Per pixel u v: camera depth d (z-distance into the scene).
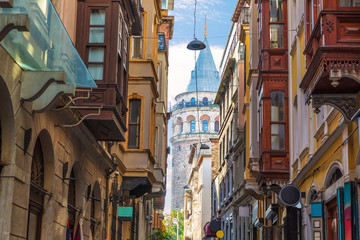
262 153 22.06
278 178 21.77
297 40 20.08
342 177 13.79
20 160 12.06
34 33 11.34
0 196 11.54
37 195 13.97
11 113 11.56
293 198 18.64
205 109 132.38
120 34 18.45
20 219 12.13
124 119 19.89
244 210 37.06
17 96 11.72
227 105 49.94
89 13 17.88
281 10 22.58
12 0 9.14
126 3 19.12
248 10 32.84
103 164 21.41
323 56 11.91
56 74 11.90
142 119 26.08
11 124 11.69
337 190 13.82
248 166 29.84
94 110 16.91
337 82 11.87
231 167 46.44
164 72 35.78
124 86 19.98
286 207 21.47
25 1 10.12
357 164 12.95
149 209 40.50
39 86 11.91
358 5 12.07
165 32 42.75
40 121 13.33
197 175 85.19
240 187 40.22
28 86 11.93
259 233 32.06
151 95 26.95
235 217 45.12
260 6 23.03
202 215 73.31
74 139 16.83
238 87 39.69
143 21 27.19
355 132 13.00
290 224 21.06
